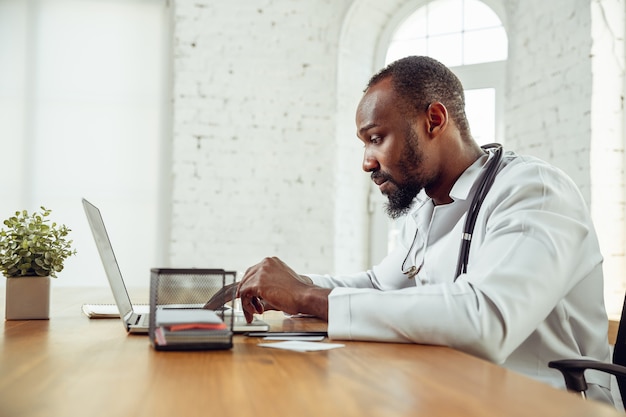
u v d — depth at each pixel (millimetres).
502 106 3740
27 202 4242
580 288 1432
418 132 1480
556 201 1331
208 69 4074
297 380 826
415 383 813
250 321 1353
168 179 4266
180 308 1221
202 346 1059
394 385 801
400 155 1479
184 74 4074
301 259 4031
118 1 4297
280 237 4047
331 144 4047
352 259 4141
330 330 1193
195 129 4062
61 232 1610
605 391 1450
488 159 1493
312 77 4059
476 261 1265
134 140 4277
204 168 4059
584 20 2906
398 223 4141
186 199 4047
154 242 4262
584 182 2881
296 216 4039
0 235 1571
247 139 4059
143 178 4277
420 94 1473
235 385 794
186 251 4039
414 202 1674
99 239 1316
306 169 4047
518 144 3402
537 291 1153
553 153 3117
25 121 4254
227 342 1065
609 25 2842
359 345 1132
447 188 1555
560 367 1241
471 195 1479
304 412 664
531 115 3299
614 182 2832
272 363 948
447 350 1082
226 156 4059
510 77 3504
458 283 1176
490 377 855
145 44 4297
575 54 2971
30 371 886
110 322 1500
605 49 2846
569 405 705
